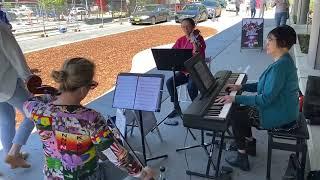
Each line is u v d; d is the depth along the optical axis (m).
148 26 20.28
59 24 18.56
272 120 3.33
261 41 10.46
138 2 25.36
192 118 3.05
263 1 22.94
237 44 11.98
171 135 4.59
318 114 4.49
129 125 4.16
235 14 27.39
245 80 4.23
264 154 4.04
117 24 21.67
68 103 1.94
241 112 3.58
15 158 3.54
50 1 18.97
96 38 14.60
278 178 3.52
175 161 3.93
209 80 3.64
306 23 15.88
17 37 14.61
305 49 9.39
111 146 1.92
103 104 5.73
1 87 3.31
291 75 3.29
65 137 1.91
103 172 2.16
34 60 9.63
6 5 16.39
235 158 3.80
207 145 4.08
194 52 5.00
